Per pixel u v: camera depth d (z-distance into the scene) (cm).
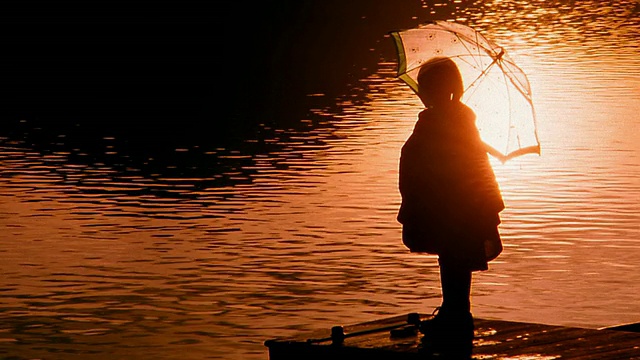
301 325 1664
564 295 1795
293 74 4534
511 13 6638
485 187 1305
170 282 1895
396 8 6831
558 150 3030
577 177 2705
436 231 1315
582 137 3188
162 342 1595
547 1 7481
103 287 1867
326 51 5147
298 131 3359
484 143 1320
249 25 6097
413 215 1320
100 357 1530
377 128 3378
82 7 7031
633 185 2602
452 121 1300
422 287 1855
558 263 1984
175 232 2238
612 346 1270
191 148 3145
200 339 1606
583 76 4272
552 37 5509
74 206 2480
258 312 1728
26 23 6344
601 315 1689
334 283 1883
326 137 3253
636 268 1944
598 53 4906
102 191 2630
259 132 3359
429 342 1291
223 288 1858
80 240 2180
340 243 2142
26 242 2169
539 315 1691
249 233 2223
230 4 7100
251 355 1534
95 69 4784
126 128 3494
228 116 3653
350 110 3709
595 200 2462
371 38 5519
